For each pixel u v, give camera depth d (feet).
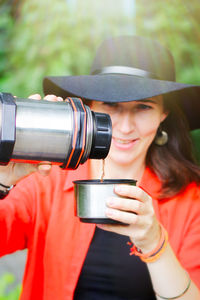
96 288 6.15
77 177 6.49
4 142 3.86
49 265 6.18
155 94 5.74
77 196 4.46
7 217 5.97
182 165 6.70
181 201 6.55
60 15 15.84
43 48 15.72
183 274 5.02
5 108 3.89
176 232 6.40
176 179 6.59
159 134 6.89
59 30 15.80
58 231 6.24
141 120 6.17
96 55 6.87
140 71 6.35
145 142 6.38
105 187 4.32
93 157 4.24
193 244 6.16
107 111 6.20
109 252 6.15
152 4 15.52
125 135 6.20
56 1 15.89
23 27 16.37
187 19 15.38
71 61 15.33
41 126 3.97
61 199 6.38
